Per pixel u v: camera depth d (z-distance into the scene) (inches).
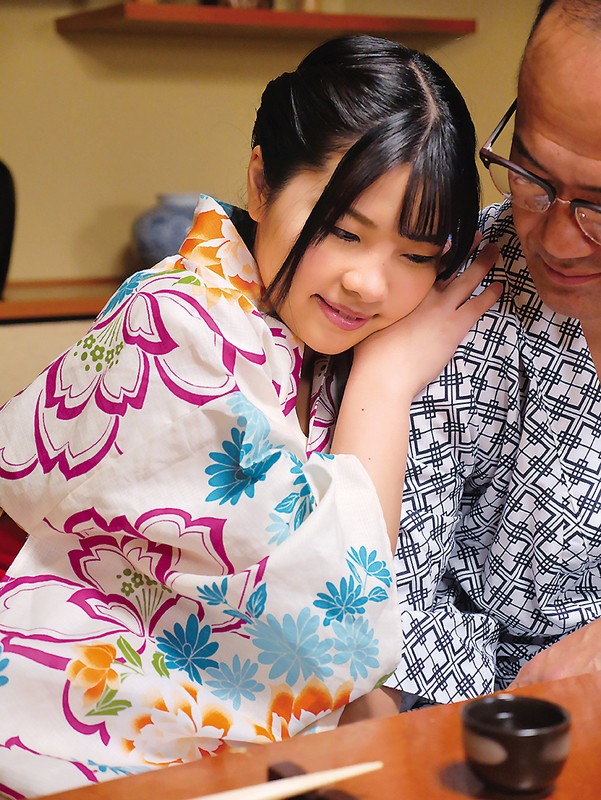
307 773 27.1
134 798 26.8
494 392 50.3
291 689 41.9
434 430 50.6
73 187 134.4
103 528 43.5
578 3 39.9
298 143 45.8
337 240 44.3
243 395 43.1
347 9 143.8
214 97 139.6
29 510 45.6
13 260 132.8
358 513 42.6
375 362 48.0
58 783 39.9
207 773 28.1
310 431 50.1
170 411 42.8
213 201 49.5
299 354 48.4
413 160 43.4
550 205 41.9
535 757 26.5
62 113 132.0
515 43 120.2
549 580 51.0
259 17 125.7
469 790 27.1
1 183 117.6
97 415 43.8
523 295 50.1
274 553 40.6
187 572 43.1
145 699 41.8
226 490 42.7
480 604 53.4
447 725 30.7
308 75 46.6
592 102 38.7
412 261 45.4
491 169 45.1
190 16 122.0
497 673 54.9
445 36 130.0
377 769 27.4
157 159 138.1
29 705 41.2
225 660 42.6
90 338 46.5
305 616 41.0
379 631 42.1
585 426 49.3
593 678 34.4
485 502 52.7
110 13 120.1
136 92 135.2
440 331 49.2
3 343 111.7
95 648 42.4
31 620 43.4
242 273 48.1
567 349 49.1
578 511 49.8
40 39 129.4
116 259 138.8
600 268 42.9
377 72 45.1
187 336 43.1
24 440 46.2
